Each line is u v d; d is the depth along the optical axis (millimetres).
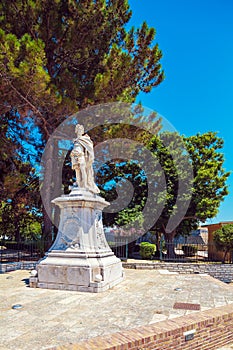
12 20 12383
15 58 10188
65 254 7852
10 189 12688
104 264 7809
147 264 14086
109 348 3965
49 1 12469
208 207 18266
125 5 14695
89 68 14289
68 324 4992
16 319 5250
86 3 13273
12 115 14250
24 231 20594
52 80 12430
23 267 12180
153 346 4367
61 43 13312
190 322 4992
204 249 23234
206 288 8164
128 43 14773
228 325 5516
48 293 7195
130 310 5816
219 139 20234
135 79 14898
